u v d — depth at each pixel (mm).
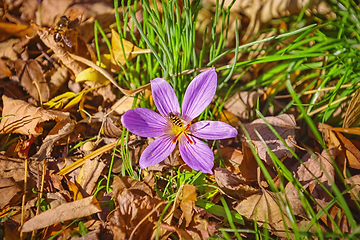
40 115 355
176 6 346
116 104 375
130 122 319
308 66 398
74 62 381
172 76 366
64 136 365
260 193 331
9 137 365
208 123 332
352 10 399
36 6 404
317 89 403
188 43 365
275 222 325
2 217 328
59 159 358
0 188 335
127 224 316
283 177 340
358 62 389
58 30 375
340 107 394
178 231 310
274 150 356
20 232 316
